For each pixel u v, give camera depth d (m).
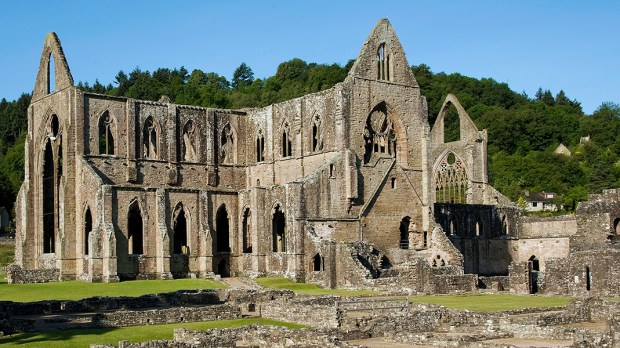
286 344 51.56
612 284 83.88
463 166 140.50
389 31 114.38
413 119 115.56
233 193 114.00
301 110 114.25
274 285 97.44
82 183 105.56
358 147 109.50
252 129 122.38
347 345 50.78
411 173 114.50
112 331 58.97
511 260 128.50
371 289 92.31
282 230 117.25
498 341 52.78
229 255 112.69
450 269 98.38
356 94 109.81
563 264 87.31
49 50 113.19
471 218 123.69
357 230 107.50
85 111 108.31
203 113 118.94
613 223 110.12
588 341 50.00
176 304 77.50
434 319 61.91
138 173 111.56
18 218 116.62
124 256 102.88
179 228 118.25
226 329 55.16
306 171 113.06
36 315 69.31
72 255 105.62
